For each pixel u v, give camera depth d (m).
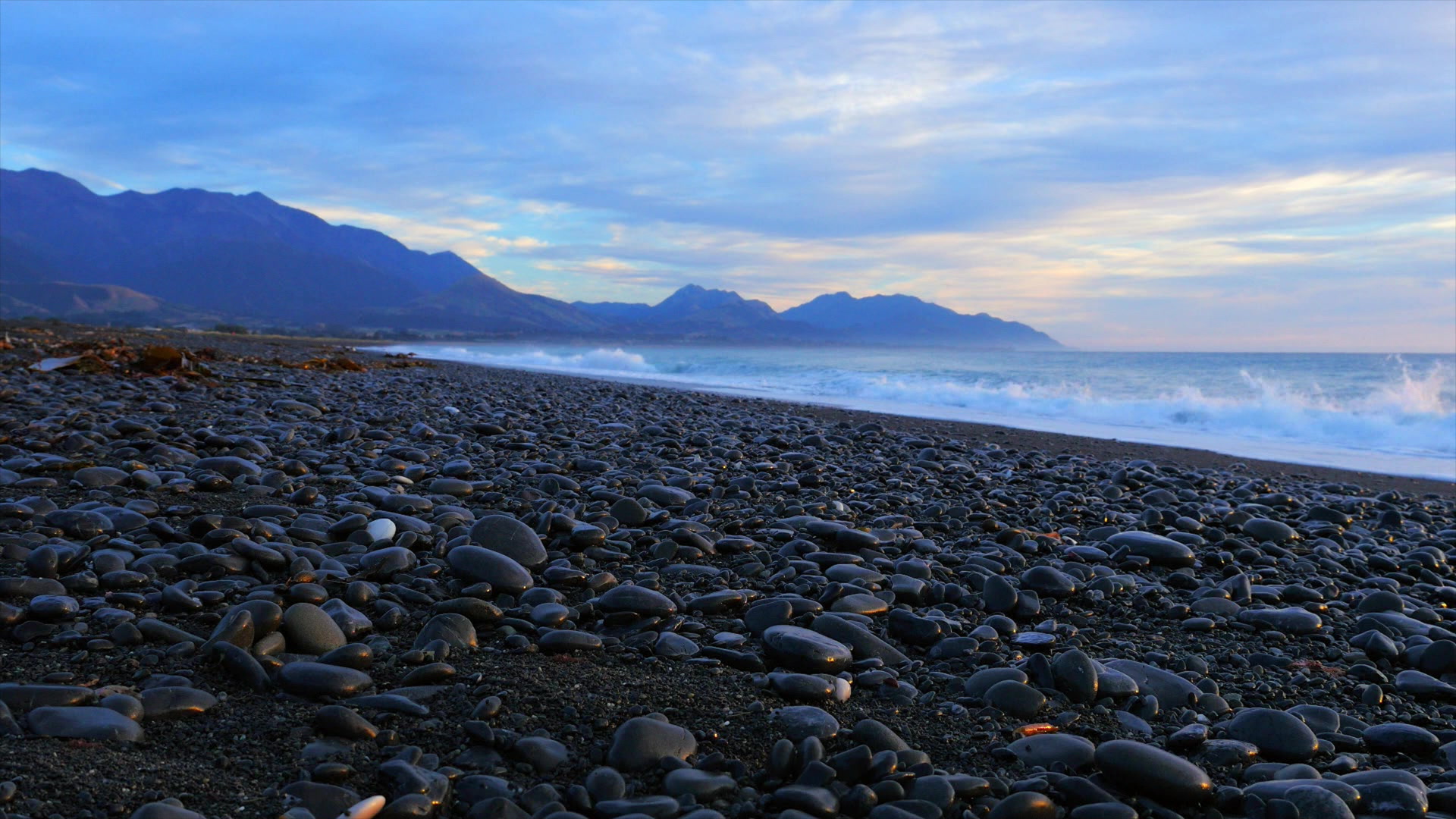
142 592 3.23
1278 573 4.81
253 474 5.31
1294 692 3.12
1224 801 2.24
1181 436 12.74
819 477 6.75
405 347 67.69
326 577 3.46
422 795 1.99
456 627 3.04
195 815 1.83
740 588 3.84
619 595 3.42
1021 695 2.77
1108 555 4.82
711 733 2.41
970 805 2.15
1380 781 2.29
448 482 5.43
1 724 2.09
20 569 3.34
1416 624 3.86
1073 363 43.91
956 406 17.11
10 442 6.01
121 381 11.52
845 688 2.80
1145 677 3.04
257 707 2.41
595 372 29.86
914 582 3.91
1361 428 12.73
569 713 2.49
